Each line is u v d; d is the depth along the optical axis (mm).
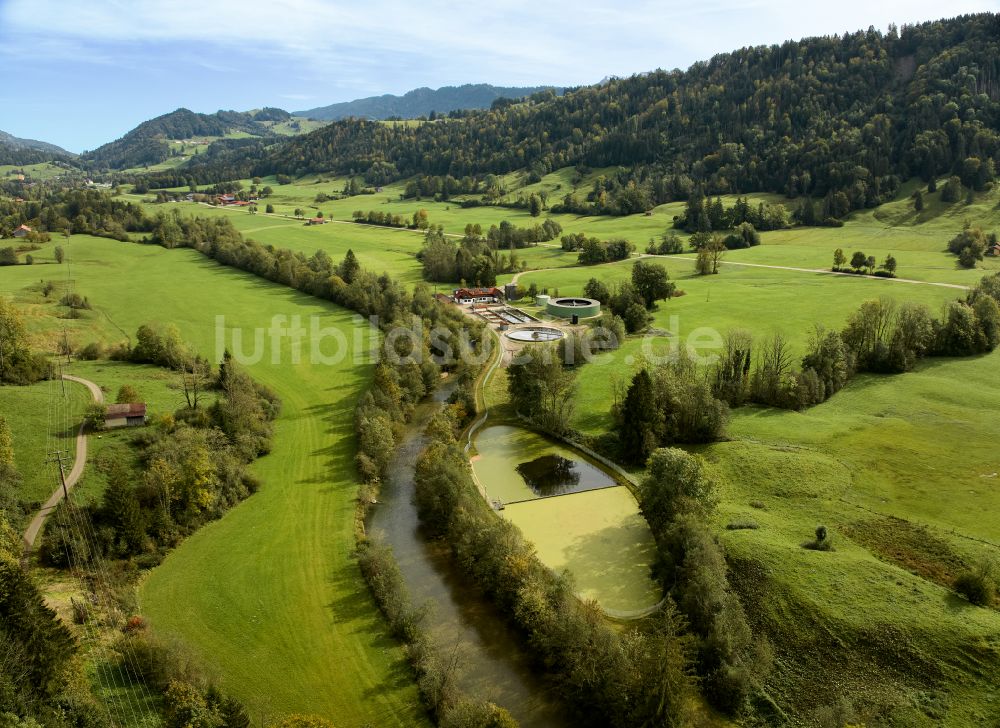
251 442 79750
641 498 66875
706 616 49312
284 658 48500
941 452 74688
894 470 71125
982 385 96125
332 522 67375
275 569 59188
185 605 53719
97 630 47875
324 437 86688
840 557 55375
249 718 41500
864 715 42375
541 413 91875
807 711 44125
